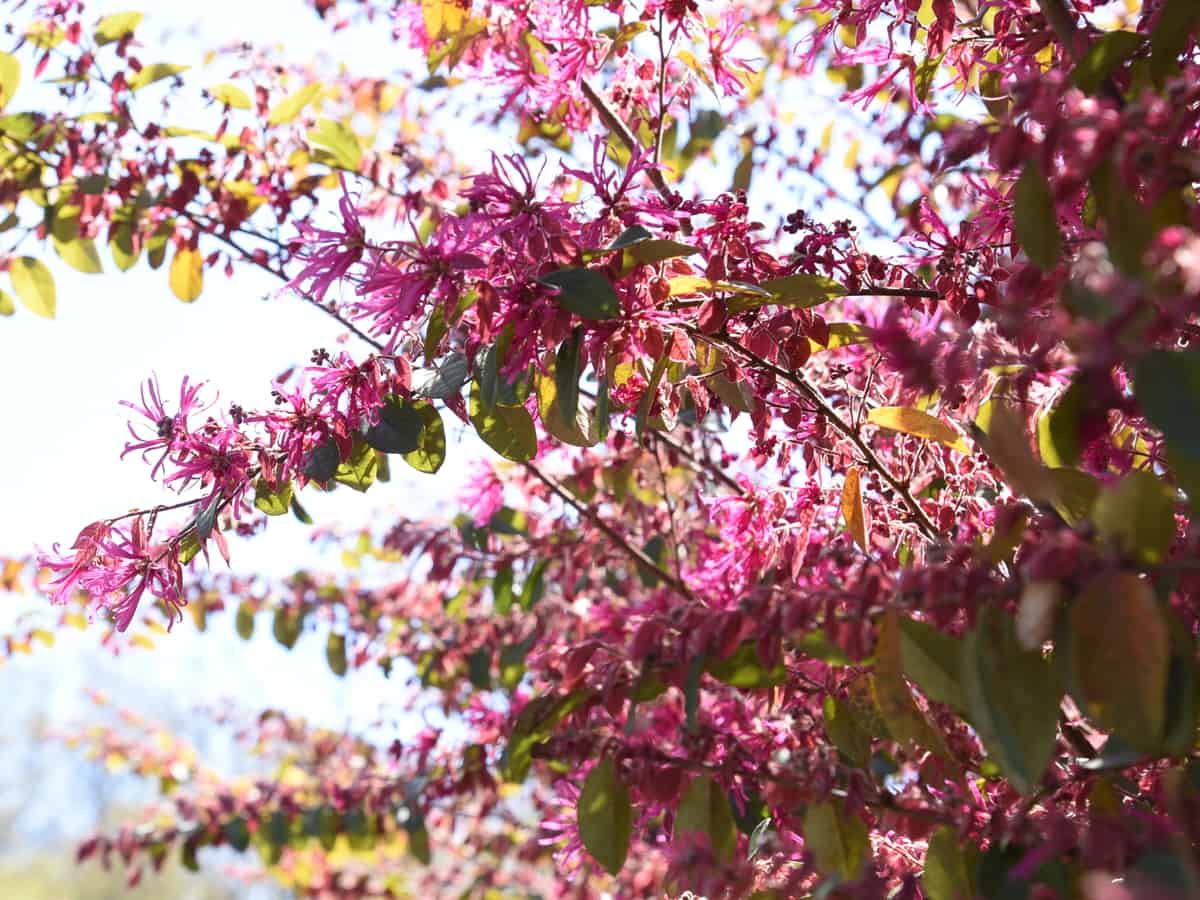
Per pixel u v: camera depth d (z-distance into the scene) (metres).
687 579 0.66
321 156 0.80
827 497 0.54
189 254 0.77
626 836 0.46
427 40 0.64
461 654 0.98
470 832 1.14
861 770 0.43
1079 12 0.49
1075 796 0.39
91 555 0.47
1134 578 0.31
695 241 0.48
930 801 0.44
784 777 0.44
